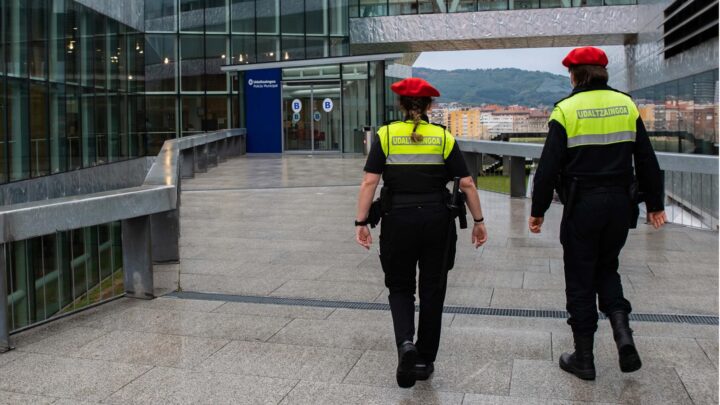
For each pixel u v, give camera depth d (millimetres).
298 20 33531
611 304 4285
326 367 4574
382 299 6375
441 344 4980
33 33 20562
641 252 8375
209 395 4141
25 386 4305
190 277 7312
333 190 16156
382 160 4207
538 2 37094
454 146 4227
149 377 4434
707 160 9375
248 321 5652
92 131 26047
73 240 6852
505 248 8766
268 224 11008
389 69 46688
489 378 4320
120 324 5590
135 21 32094
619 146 4168
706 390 4066
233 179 19312
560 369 4449
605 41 40781
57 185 22156
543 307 6043
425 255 4250
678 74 30516
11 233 4871
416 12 37562
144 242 6328
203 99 34156
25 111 20000
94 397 4125
